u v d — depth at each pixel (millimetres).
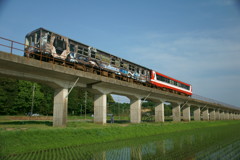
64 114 21500
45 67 18109
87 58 25781
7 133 12656
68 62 22922
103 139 16891
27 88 55125
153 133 22938
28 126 19562
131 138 19359
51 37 21953
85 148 13891
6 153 11148
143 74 36562
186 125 32094
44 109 60875
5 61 16000
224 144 16922
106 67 28422
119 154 12531
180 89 47344
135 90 30641
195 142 17859
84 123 26531
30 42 22141
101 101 26938
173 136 21875
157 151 13727
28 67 17609
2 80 53969
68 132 15570
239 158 12180
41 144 13125
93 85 25344
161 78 40500
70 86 22688
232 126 41375
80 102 74562
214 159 11883
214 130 30219
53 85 21781
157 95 36062
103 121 26359
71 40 24156
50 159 10688
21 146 12203
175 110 44625
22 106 54312
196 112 54062
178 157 12156
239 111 90625
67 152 12469
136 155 12406
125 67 32312
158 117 38688
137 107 32938
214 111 63094
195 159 11781
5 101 52906
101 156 11883
